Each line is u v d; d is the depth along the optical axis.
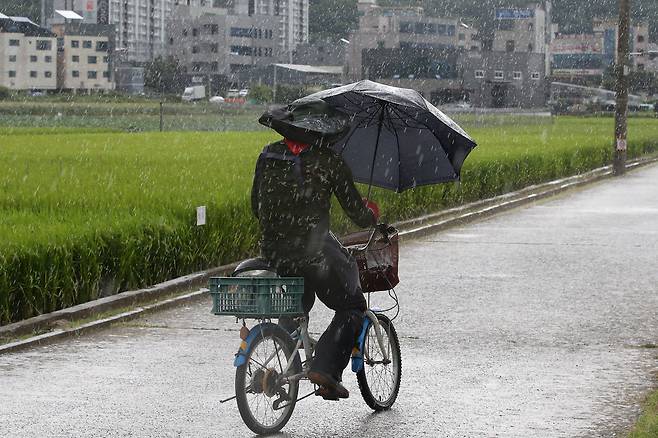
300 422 15.05
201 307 25.05
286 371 14.11
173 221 27.72
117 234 25.12
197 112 188.12
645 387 17.30
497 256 34.81
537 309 24.81
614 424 14.98
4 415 15.13
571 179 71.25
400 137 15.13
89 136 88.19
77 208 29.53
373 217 14.30
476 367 18.75
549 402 16.27
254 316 13.55
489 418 15.30
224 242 30.19
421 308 24.94
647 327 22.64
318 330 22.09
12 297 21.88
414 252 36.03
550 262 33.22
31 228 24.38
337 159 13.77
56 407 15.63
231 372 18.17
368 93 14.16
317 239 13.76
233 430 14.51
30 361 18.98
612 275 30.38
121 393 16.55
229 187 36.00
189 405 15.83
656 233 41.53
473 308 24.95
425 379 17.78
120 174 43.19
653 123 169.50
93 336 21.48
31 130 106.69
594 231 42.44
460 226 45.00
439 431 14.60
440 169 15.37
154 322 23.08
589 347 20.58
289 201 13.67
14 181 38.69
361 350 14.72
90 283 24.06
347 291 14.17
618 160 79.50
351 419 15.23
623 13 80.00
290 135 13.62
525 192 60.44
